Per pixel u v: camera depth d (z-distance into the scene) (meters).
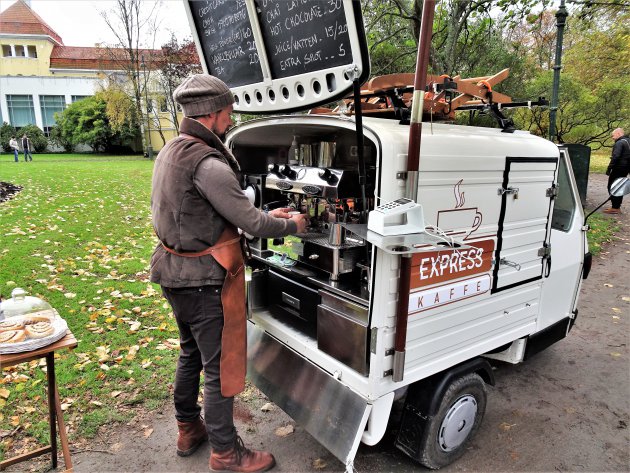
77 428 2.78
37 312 2.22
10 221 7.39
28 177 12.69
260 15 2.27
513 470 2.55
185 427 2.57
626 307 5.21
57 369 3.34
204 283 2.09
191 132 2.08
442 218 2.11
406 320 1.98
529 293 2.85
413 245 1.74
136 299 4.62
